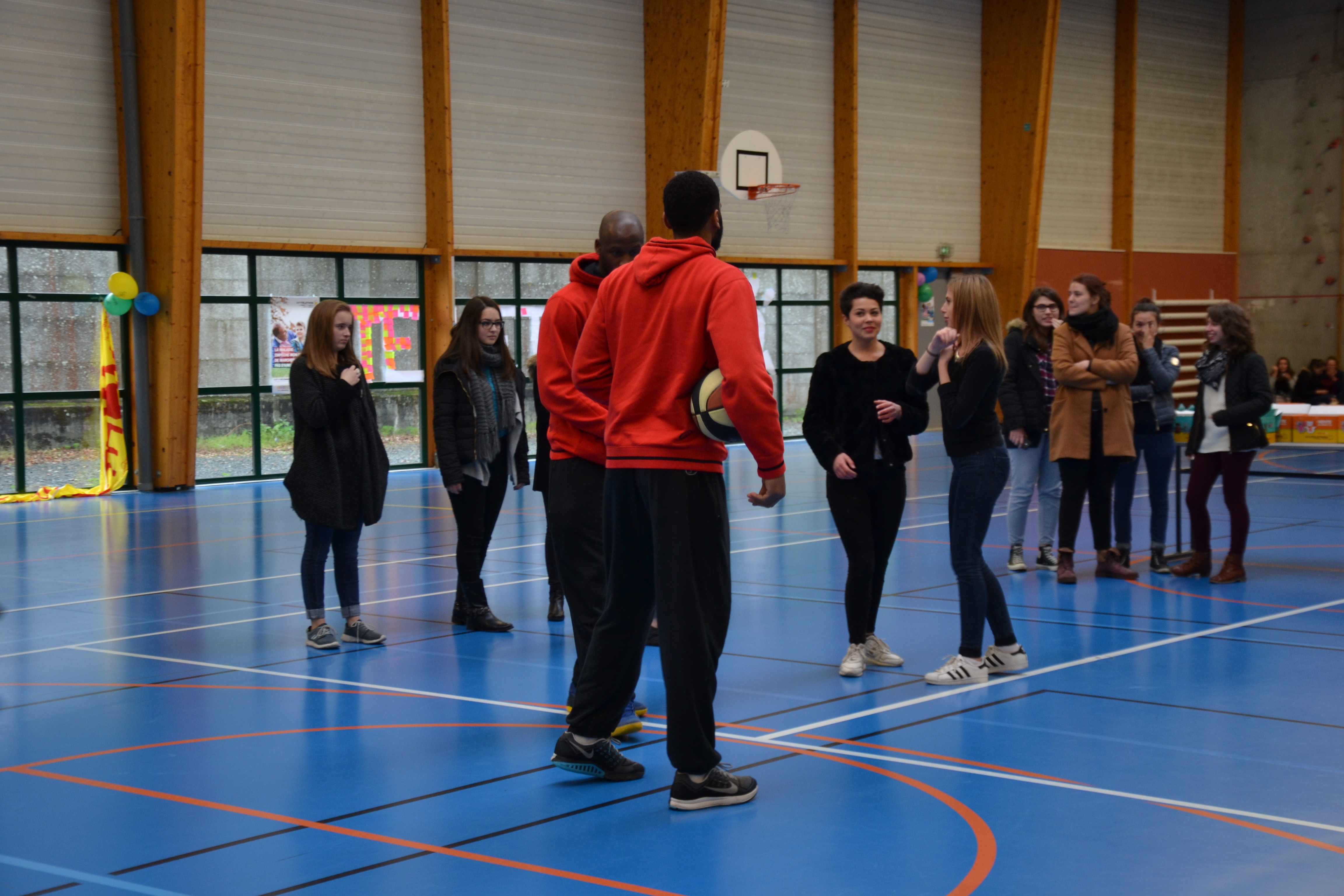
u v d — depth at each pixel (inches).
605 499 150.9
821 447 213.0
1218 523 419.2
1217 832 133.9
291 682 214.1
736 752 168.1
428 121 650.8
